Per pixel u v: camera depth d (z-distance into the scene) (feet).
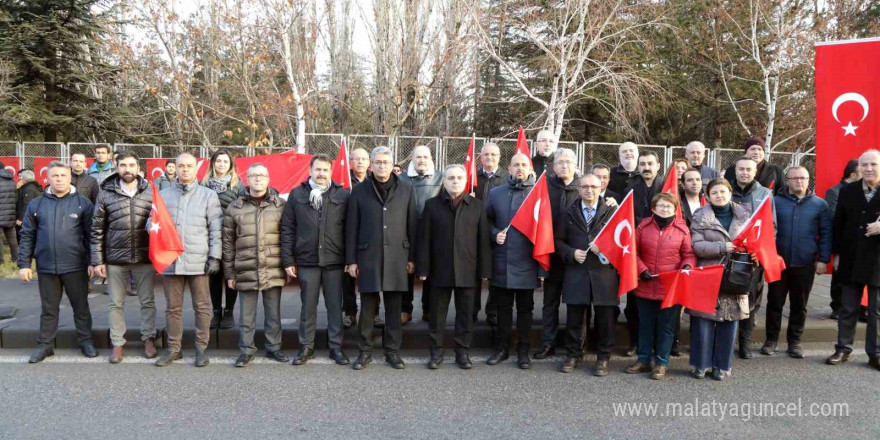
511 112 63.21
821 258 18.79
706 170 22.90
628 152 20.71
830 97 22.20
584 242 17.01
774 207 18.95
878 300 17.58
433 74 54.95
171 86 52.54
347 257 17.60
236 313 22.09
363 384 15.99
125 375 16.57
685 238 16.83
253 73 51.49
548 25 50.62
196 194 17.71
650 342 17.40
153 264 17.07
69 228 17.89
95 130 59.57
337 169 21.39
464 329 17.75
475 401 14.73
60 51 57.57
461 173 17.34
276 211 18.03
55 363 17.67
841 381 16.52
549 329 18.58
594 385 16.08
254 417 13.53
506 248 17.69
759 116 64.13
